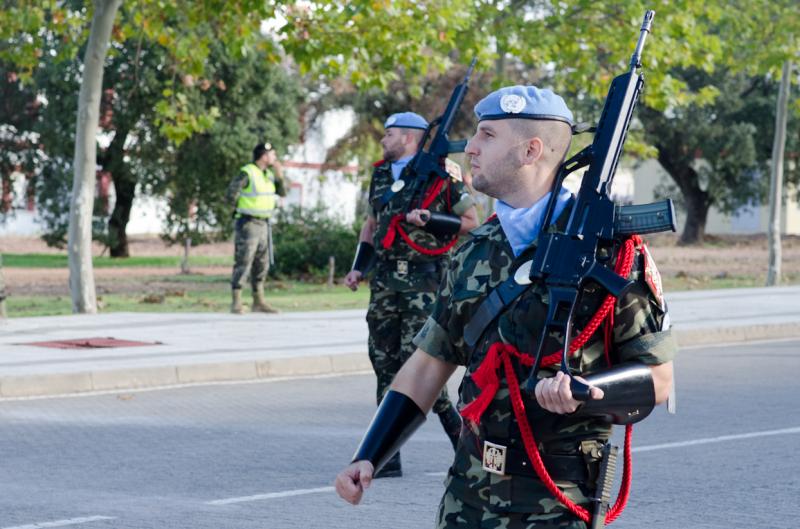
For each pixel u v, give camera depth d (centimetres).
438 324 363
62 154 3609
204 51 2080
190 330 1656
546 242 343
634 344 341
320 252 2836
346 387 1284
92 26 1872
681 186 5059
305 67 2006
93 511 741
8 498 775
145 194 3784
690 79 4694
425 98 3681
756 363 1483
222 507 752
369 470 355
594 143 351
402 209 800
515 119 353
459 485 355
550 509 340
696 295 2298
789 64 2712
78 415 1098
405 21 1991
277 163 1919
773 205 2723
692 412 1113
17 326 1694
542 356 336
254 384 1302
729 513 737
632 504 758
